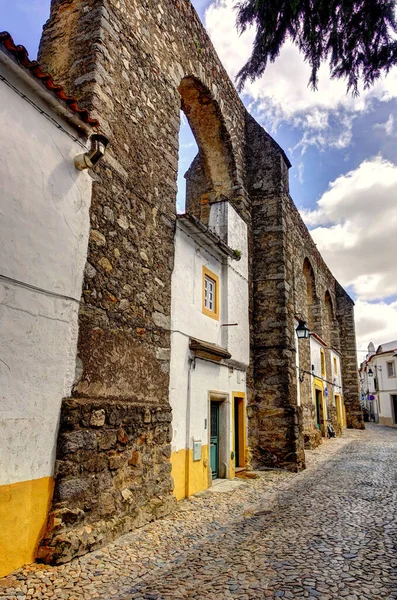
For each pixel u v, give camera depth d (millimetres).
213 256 8320
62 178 4414
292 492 7137
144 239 5895
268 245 11047
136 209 5766
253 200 11469
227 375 8570
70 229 4469
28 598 3125
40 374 3914
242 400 9398
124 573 3629
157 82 6730
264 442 9930
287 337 10398
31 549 3672
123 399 5090
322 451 13156
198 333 7305
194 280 7352
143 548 4258
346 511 5797
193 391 6949
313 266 18422
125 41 5961
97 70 5219
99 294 4844
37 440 3814
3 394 3529
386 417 35531
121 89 5711
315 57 5102
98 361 4719
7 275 3672
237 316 9086
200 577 3559
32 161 4039
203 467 7129
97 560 3875
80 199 4664
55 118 4363
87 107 5059
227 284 8703
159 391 5922
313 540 4539
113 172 5332
